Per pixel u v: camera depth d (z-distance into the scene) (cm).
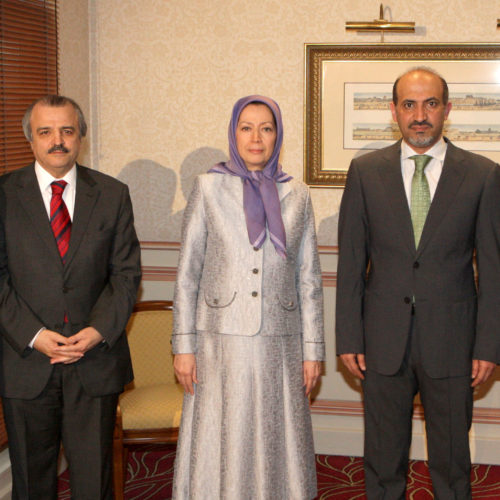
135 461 430
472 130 413
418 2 412
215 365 296
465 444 313
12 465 302
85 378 297
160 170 446
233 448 292
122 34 439
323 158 428
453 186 305
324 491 390
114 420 312
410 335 308
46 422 298
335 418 445
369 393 319
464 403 309
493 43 405
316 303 309
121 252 311
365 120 422
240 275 294
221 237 298
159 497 381
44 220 294
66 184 301
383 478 323
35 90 384
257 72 430
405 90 304
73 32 422
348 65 419
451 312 304
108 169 449
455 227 302
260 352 293
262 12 426
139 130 445
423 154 311
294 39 425
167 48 436
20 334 288
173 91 439
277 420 296
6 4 360
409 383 314
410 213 308
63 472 418
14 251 293
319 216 435
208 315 298
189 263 304
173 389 385
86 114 441
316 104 424
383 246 311
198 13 432
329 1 419
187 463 307
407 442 323
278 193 305
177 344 302
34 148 295
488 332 301
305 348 306
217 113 437
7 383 292
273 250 297
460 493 317
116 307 300
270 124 299
